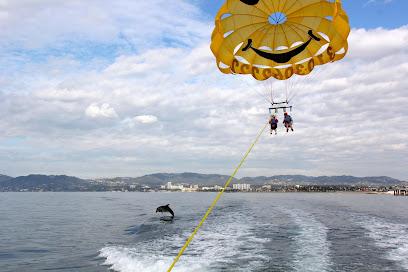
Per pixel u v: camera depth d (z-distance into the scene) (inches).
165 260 494.0
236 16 679.7
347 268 451.8
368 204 1932.8
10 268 477.7
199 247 593.0
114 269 467.8
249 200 2500.0
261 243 627.2
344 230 784.9
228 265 465.1
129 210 1619.1
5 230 880.9
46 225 994.7
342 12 594.9
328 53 705.6
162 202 2502.5
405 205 1945.1
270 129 707.4
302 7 653.9
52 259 535.5
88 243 677.9
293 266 461.4
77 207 1900.8
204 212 1349.7
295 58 735.1
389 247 587.5
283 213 1227.2
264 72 759.7
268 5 655.1
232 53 716.0
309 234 728.3
